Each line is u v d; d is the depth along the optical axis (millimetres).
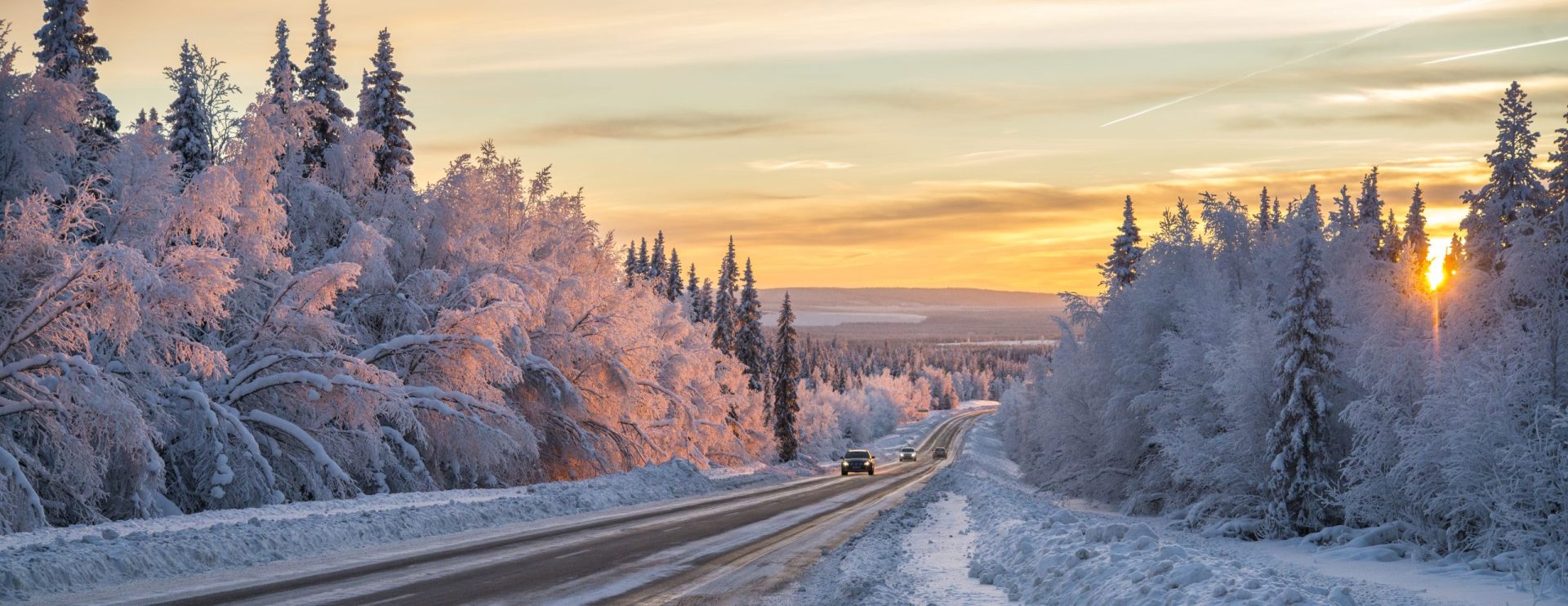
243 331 30359
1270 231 33469
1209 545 21672
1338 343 24688
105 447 22141
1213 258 34094
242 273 28953
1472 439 16734
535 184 46375
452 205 41438
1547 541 15109
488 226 43344
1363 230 30672
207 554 12984
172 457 26797
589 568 13820
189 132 34312
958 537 20125
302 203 36062
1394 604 11695
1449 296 21297
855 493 35094
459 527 19047
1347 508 20406
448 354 33969
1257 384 24391
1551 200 22984
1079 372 36812
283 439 29859
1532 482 15398
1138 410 32031
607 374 45281
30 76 25203
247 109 29922
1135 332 33844
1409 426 19562
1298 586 10383
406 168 42531
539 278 41312
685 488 34625
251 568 12891
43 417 21406
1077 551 12820
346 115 40031
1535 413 16391
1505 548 16312
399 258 38938
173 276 23125
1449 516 18141
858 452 59406
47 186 25156
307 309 29719
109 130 33125
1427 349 20391
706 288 95438
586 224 48594
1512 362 17375
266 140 29781
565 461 44250
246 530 14594
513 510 21875
